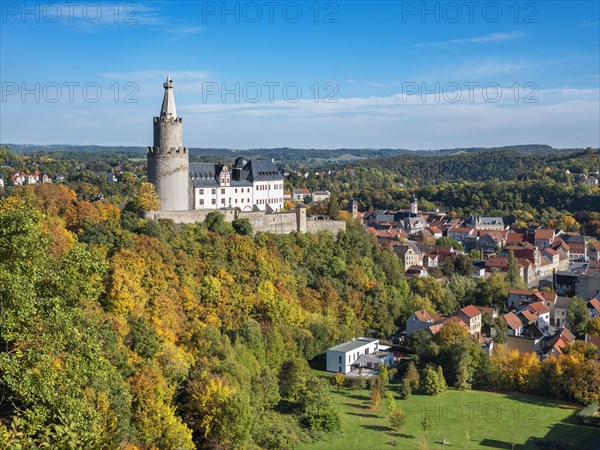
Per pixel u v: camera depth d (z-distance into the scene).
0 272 59.19
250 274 183.00
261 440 129.25
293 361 158.88
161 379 115.69
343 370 181.25
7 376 57.25
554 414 158.25
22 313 58.56
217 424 119.50
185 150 196.75
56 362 70.56
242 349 150.50
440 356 185.00
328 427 141.12
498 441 140.38
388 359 187.88
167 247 169.12
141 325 126.44
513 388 176.88
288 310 178.00
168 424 108.56
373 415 153.88
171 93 194.75
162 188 194.00
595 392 164.62
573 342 190.00
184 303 156.38
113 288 137.12
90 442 55.09
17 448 48.06
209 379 123.75
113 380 100.94
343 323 199.12
